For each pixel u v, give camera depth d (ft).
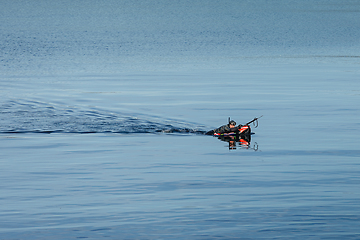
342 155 179.93
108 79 426.10
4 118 261.03
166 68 507.30
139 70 490.90
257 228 108.47
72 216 116.67
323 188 137.80
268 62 567.18
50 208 122.42
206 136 221.87
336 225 109.40
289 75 455.22
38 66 516.32
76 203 126.11
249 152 187.93
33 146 200.13
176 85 390.21
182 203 125.80
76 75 452.35
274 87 379.76
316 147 194.90
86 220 114.21
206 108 290.35
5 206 124.06
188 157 179.83
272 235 104.53
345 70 492.54
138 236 105.19
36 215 117.60
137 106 296.71
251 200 127.65
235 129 221.25
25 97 330.13
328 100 319.06
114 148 196.24
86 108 289.94
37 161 173.27
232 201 127.03
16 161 173.47
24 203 126.31
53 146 199.82
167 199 129.18
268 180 147.02
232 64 546.26
